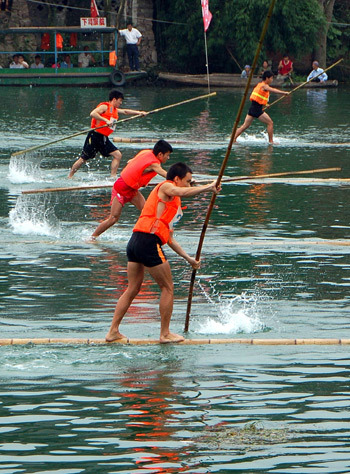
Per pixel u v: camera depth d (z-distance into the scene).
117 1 104.31
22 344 20.02
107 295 24.23
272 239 31.28
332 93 94.19
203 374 18.27
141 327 21.52
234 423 15.78
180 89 96.94
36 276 26.12
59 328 21.27
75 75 96.44
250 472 13.95
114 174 43.00
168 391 17.31
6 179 42.81
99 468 14.08
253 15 97.62
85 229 32.66
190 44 103.44
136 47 99.31
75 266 27.41
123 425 15.68
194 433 15.36
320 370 18.55
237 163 48.03
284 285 25.41
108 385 17.59
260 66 100.06
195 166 46.91
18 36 102.25
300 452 14.66
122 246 30.28
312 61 103.38
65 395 17.09
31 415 16.14
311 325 21.64
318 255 29.06
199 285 25.42
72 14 105.00
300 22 98.00
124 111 42.03
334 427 15.66
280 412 16.31
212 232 32.28
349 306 23.31
